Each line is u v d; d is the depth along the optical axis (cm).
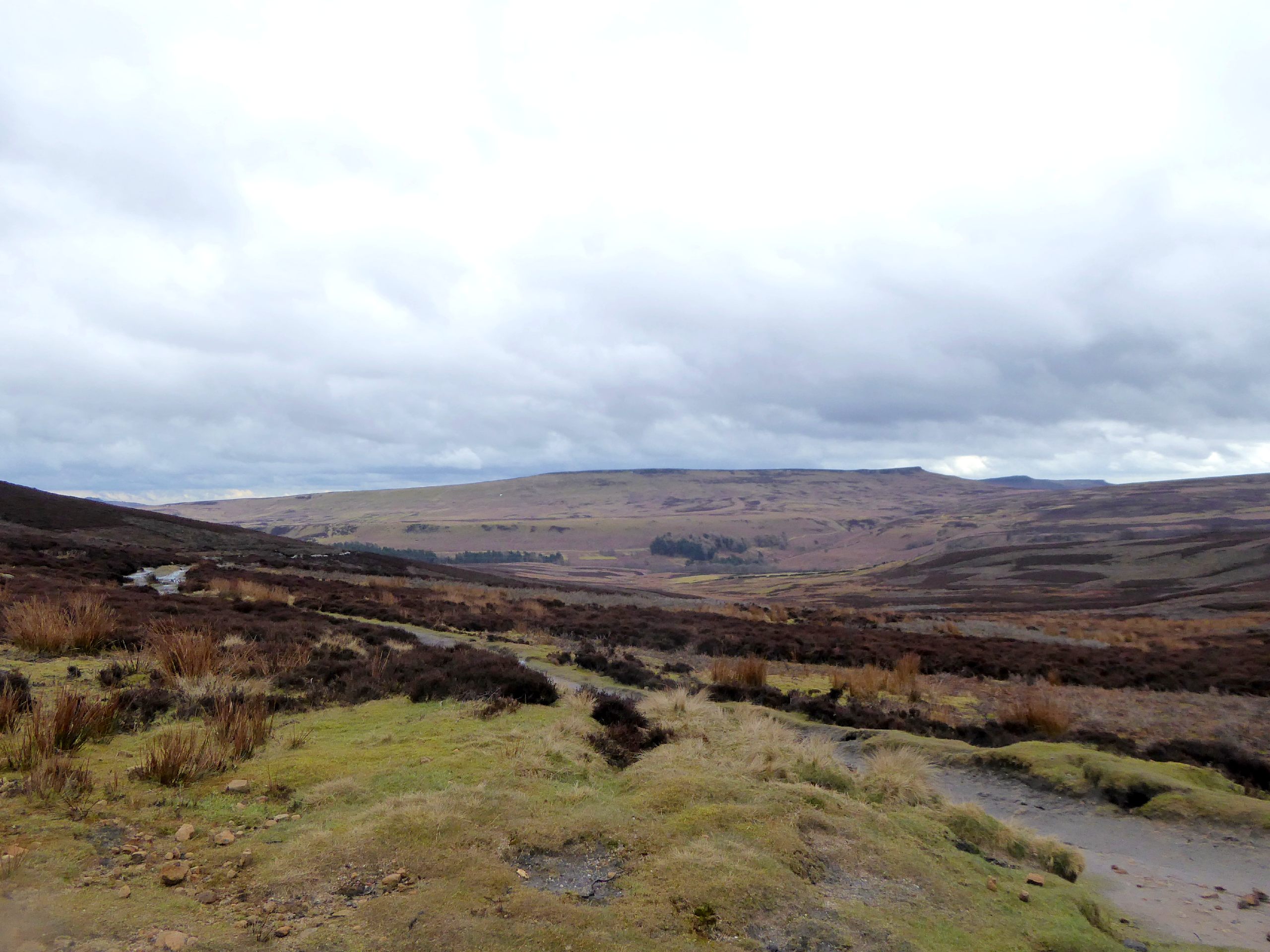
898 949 470
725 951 437
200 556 5416
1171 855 874
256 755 752
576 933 432
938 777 1177
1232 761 1281
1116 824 981
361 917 429
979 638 3509
